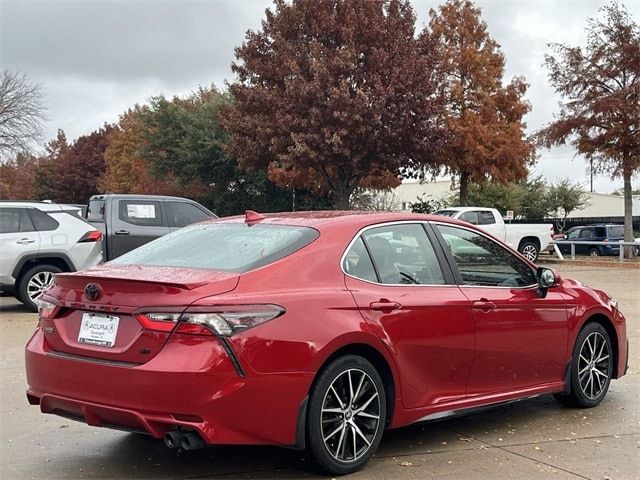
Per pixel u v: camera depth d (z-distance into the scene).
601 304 6.56
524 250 26.73
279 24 26.39
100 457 5.09
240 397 4.14
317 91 23.92
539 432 5.73
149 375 4.09
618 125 26.89
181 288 4.21
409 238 5.42
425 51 26.53
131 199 14.67
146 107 42.41
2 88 50.88
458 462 4.96
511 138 31.41
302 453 4.75
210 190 39.69
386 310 4.89
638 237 38.88
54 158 77.19
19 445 5.37
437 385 5.21
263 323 4.28
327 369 4.51
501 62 32.09
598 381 6.54
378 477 4.64
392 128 24.55
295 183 31.61
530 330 5.85
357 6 25.50
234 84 27.05
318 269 4.75
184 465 4.90
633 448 5.32
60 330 4.65
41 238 12.28
